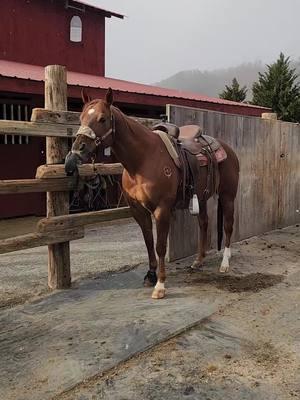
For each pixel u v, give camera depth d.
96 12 13.53
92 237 7.17
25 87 7.51
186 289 4.39
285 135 7.56
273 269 5.15
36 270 5.17
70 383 2.71
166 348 3.18
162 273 4.17
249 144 6.63
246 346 3.25
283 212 7.77
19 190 3.94
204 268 5.17
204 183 4.79
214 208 6.04
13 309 3.90
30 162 9.47
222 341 3.31
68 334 3.36
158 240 4.11
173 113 5.16
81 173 4.51
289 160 7.77
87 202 8.92
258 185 6.96
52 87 4.24
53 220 4.23
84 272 5.08
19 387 2.67
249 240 6.75
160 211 4.07
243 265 5.30
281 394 2.65
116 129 3.79
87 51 13.45
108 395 2.62
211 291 4.34
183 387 2.71
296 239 6.83
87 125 3.60
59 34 12.62
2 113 9.08
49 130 4.14
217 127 5.92
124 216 5.00
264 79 25.41
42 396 2.59
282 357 3.10
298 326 3.60
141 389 2.68
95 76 12.78
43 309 3.89
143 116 11.61
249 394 2.64
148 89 11.43
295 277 4.86
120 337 3.29
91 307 3.91
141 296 4.19
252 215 6.90
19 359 3.00
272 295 4.27
